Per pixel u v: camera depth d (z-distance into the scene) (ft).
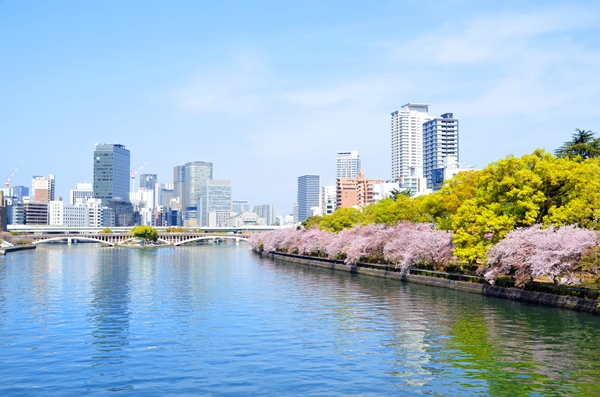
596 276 231.91
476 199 308.19
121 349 171.32
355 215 627.87
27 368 150.10
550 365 148.97
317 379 138.72
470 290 303.27
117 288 343.46
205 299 287.28
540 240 240.53
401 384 134.31
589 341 175.73
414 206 458.09
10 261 631.97
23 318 228.02
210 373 144.66
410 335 188.75
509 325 203.62
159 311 245.86
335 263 513.04
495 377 138.92
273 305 262.88
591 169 268.00
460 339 181.27
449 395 126.41
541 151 292.61
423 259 361.30
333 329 200.64
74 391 130.82
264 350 168.66
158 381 138.10
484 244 293.64
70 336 191.21
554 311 231.91
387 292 311.47
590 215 250.98
